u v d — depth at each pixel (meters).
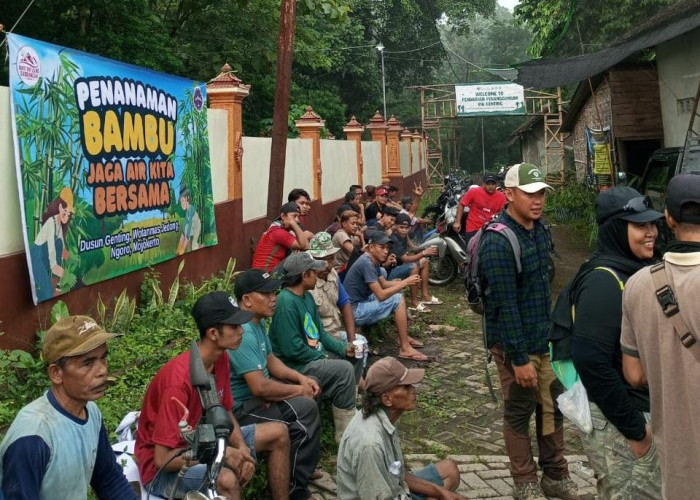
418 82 41.75
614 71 16.58
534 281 4.31
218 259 9.24
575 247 16.03
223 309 3.54
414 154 29.73
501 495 4.64
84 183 6.08
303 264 5.10
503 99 31.86
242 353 4.32
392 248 9.58
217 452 2.69
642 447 2.96
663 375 2.37
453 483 4.04
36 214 5.39
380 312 7.34
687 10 10.53
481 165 61.41
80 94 6.02
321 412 5.38
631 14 12.83
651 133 16.52
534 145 35.72
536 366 4.37
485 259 4.23
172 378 3.41
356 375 5.93
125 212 6.76
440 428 5.89
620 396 2.91
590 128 21.34
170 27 16.55
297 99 24.62
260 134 18.53
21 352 4.97
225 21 17.17
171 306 7.11
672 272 2.39
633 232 3.09
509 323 4.17
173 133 7.83
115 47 13.05
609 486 3.30
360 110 35.91
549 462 4.50
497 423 5.98
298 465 4.34
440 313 9.63
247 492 4.22
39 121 5.45
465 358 7.71
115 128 6.58
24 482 2.47
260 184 11.16
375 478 3.30
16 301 5.30
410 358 7.60
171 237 7.77
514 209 4.28
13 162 5.38
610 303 2.96
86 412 2.73
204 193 8.67
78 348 2.57
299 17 18.52
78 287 6.01
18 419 2.56
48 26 12.73
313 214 13.71
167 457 3.33
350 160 17.72
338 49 29.78
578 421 3.34
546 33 22.78
